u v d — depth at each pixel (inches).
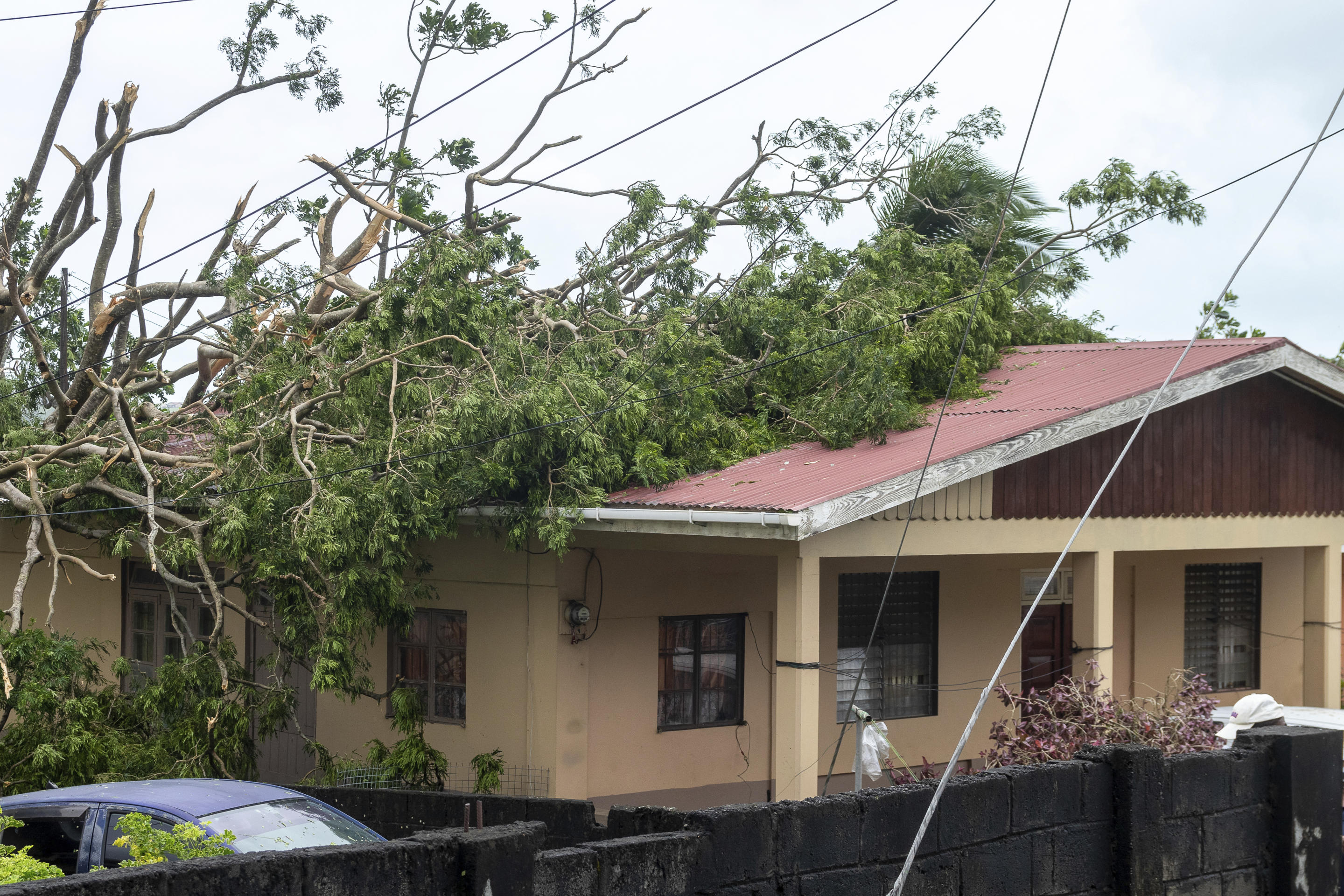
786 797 408.5
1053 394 507.5
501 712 527.5
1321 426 560.7
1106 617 488.7
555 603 510.3
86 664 501.7
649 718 542.3
